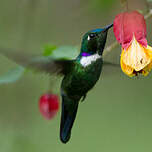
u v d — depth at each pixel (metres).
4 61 7.92
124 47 4.77
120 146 9.41
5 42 7.58
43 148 8.80
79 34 7.86
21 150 7.52
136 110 9.75
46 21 7.84
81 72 5.24
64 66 5.33
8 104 7.60
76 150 9.44
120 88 9.90
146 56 4.66
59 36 7.84
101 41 5.11
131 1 6.35
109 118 9.75
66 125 5.49
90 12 7.66
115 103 9.88
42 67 5.09
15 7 7.75
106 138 9.58
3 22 7.70
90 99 10.07
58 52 5.89
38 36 7.71
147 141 9.37
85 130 9.76
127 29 4.80
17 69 6.11
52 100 6.85
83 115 9.92
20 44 7.52
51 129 9.16
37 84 7.89
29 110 7.84
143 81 9.84
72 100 5.45
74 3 7.80
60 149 9.10
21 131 7.63
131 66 4.62
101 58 5.24
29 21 7.59
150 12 5.50
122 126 9.64
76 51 5.93
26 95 7.77
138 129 9.50
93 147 9.45
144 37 4.80
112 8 7.39
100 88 10.05
